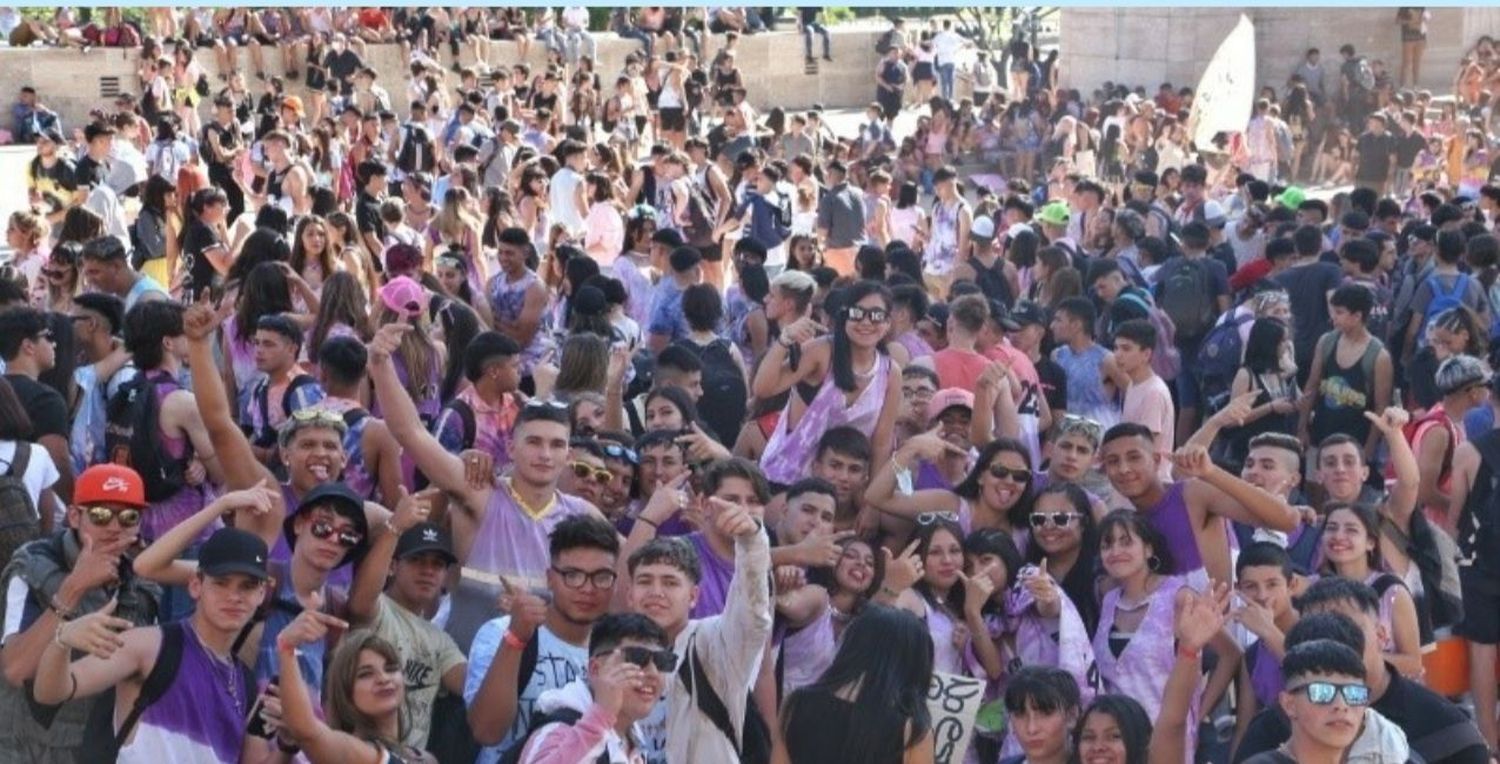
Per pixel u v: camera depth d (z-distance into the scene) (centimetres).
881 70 4350
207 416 945
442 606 950
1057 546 1011
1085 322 1434
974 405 1172
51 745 807
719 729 795
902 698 762
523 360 1488
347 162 2975
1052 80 4272
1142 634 966
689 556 818
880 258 1769
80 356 1223
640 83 3916
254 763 777
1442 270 1727
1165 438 1334
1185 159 3559
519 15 4388
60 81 3978
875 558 964
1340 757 752
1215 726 985
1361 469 1092
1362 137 3556
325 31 4162
